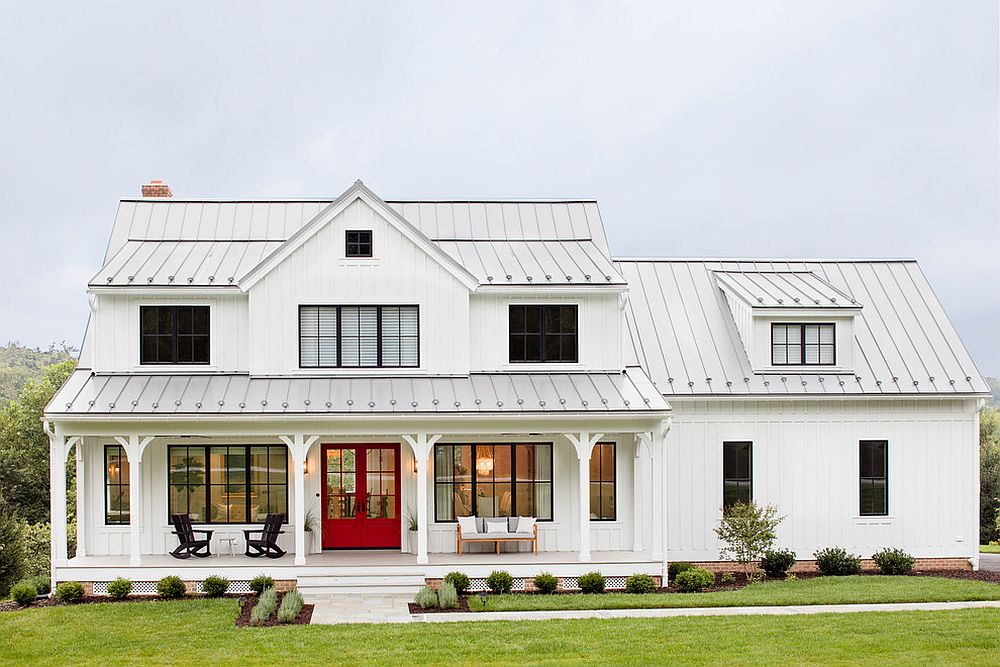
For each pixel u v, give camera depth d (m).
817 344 23.94
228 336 21.98
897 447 23.53
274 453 21.72
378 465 22.00
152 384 21.09
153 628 16.14
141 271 22.16
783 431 23.30
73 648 14.87
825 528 23.28
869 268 27.20
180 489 21.56
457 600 18.34
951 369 23.94
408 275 21.92
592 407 20.44
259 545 20.62
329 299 21.75
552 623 16.16
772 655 13.65
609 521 22.17
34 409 47.75
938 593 18.75
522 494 22.06
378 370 21.81
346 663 13.62
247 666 13.62
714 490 23.06
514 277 22.47
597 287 22.30
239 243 24.53
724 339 24.50
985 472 49.16
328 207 21.75
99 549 21.20
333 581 19.72
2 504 25.89
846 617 16.23
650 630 15.36
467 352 21.98
